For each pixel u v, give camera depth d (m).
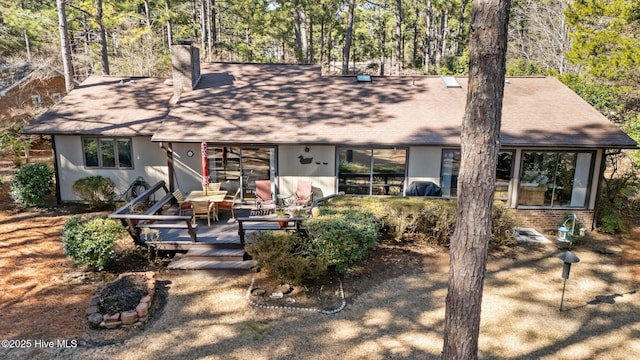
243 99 16.48
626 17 17.33
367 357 7.98
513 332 8.95
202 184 15.14
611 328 9.18
